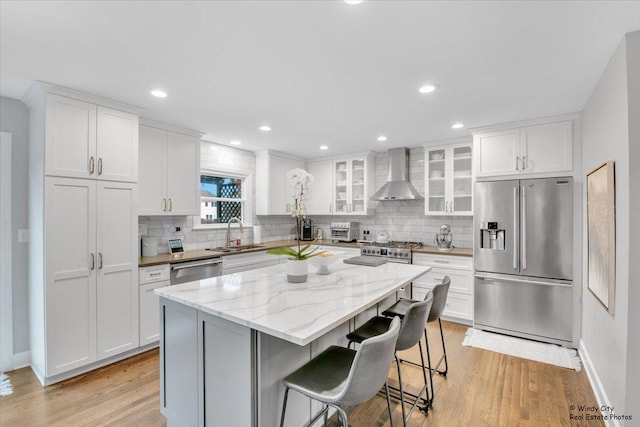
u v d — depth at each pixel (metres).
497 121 3.38
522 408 2.18
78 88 2.49
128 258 2.88
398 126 3.58
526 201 3.30
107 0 1.47
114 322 2.78
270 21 1.64
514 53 1.97
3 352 2.64
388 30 1.73
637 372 1.69
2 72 2.21
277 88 2.52
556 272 3.17
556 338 3.19
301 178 2.24
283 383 1.48
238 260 4.03
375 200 4.97
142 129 3.30
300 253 2.24
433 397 2.25
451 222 4.51
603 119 2.23
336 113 3.12
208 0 1.48
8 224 2.66
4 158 2.64
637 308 1.69
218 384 1.62
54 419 2.05
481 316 3.60
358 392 1.28
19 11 1.54
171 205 3.57
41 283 2.47
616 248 1.92
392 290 2.00
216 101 2.80
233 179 4.85
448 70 2.20
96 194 2.67
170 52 1.96
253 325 1.39
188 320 1.79
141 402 2.23
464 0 1.48
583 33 1.75
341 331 2.20
